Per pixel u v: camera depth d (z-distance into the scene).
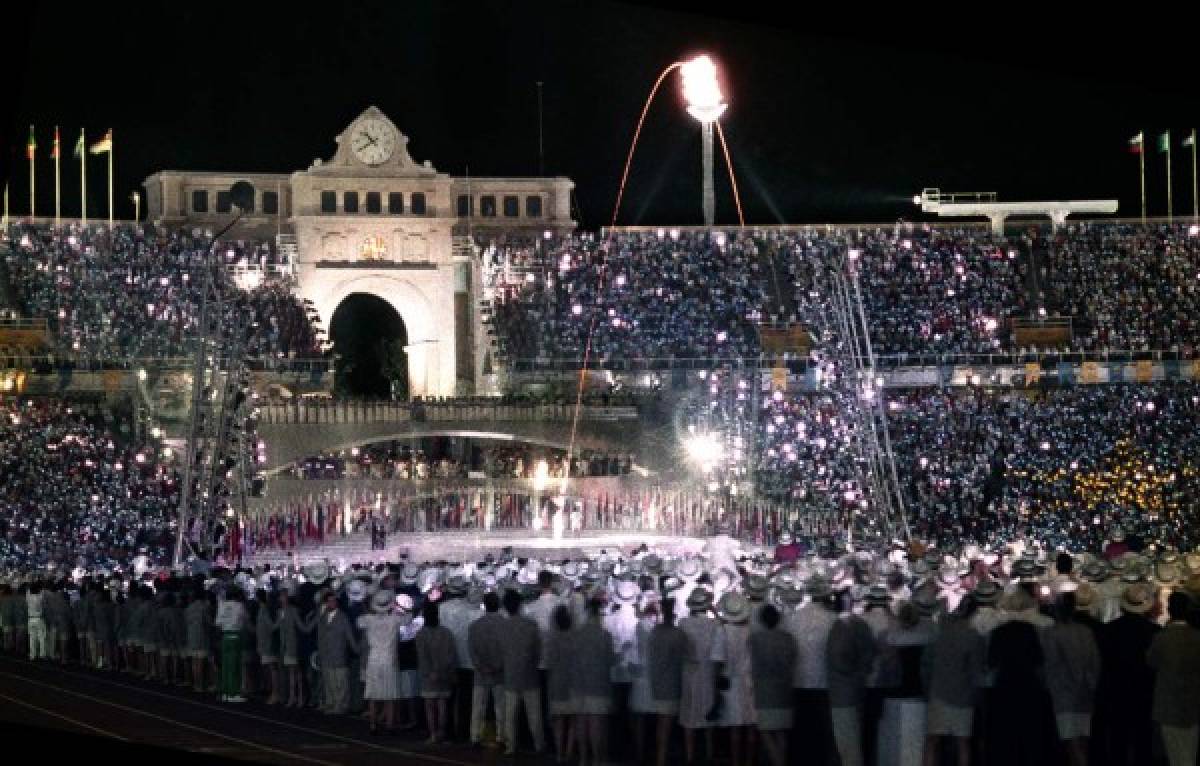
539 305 93.56
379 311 105.81
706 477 76.12
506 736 29.80
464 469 80.06
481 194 103.81
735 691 27.48
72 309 86.56
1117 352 85.75
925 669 25.45
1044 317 90.12
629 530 76.12
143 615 43.16
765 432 78.81
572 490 76.62
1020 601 27.02
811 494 72.12
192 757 29.03
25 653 51.59
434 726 31.28
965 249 95.44
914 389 85.25
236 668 38.38
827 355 82.12
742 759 28.28
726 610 27.58
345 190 98.44
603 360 89.31
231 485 69.25
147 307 87.19
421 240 98.81
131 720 34.75
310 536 72.06
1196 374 83.00
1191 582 31.53
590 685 27.58
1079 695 25.14
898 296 91.81
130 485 69.12
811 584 28.11
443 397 84.31
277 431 78.19
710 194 97.38
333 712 35.09
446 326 98.69
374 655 32.41
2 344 84.12
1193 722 23.98
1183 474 73.69
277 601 37.88
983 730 26.27
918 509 72.31
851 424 76.69
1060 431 78.25
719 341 86.88
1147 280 92.81
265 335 87.69
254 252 96.12
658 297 92.88
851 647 25.59
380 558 65.00
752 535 71.75
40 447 72.00
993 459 76.06
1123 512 70.50
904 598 29.02
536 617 31.03
